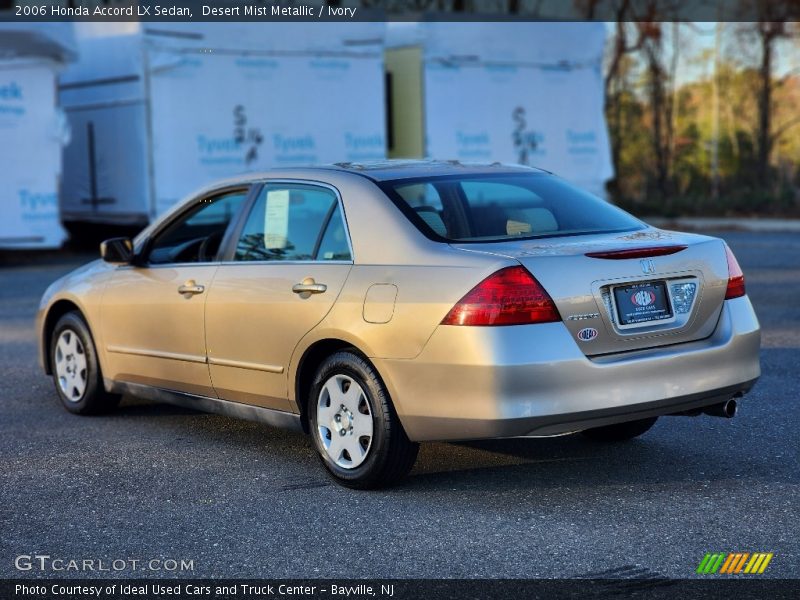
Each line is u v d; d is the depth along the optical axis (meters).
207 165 16.69
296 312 5.24
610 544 4.30
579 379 4.61
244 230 5.82
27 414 7.00
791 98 27.23
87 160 17.62
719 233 19.81
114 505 5.00
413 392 4.75
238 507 4.92
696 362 4.91
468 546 4.33
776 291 11.83
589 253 4.72
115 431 6.47
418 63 18.39
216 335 5.74
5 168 16.48
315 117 17.48
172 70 16.30
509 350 4.53
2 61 16.25
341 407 5.14
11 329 10.61
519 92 19.27
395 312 4.80
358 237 5.16
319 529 4.58
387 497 5.00
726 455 5.57
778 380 7.37
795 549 4.20
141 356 6.32
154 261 6.41
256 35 16.86
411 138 18.66
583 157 20.17
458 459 5.61
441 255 4.82
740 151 27.52
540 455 5.65
